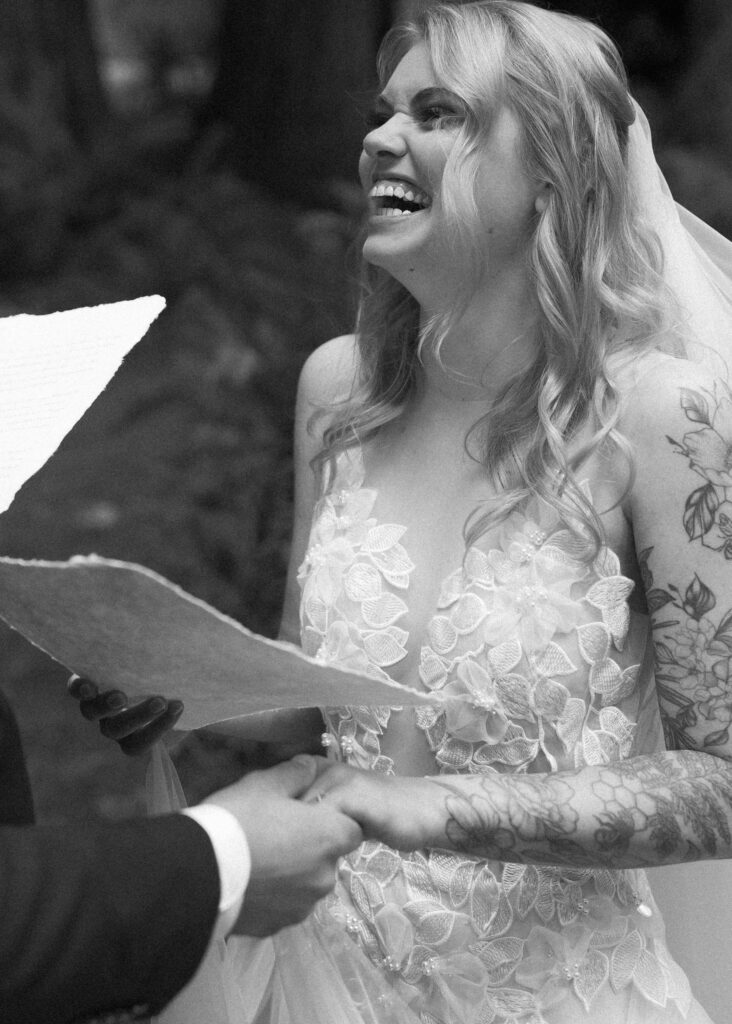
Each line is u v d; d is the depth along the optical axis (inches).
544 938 91.1
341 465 102.5
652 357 91.5
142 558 260.2
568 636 89.4
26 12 481.1
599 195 93.5
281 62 428.1
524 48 91.0
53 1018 65.4
